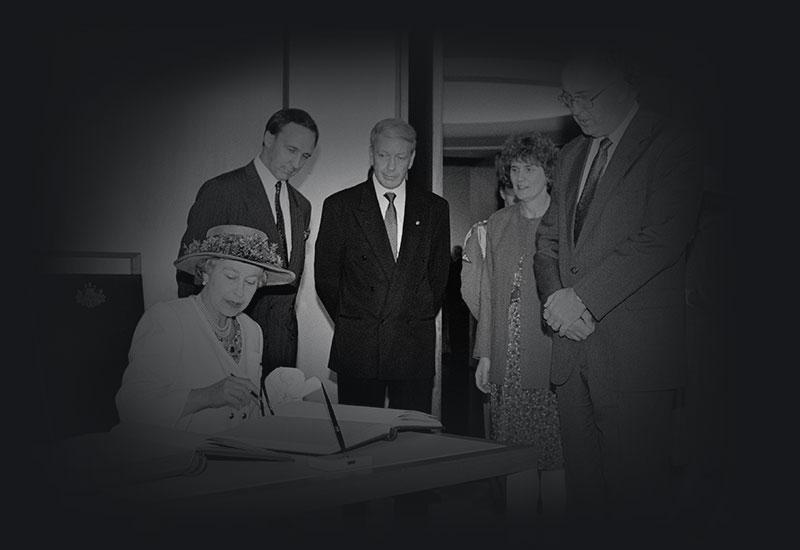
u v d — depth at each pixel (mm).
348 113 3736
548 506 3500
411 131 3654
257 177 3672
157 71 3633
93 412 2902
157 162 3619
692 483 3357
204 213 3623
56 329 2900
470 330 3666
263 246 2535
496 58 3674
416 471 1550
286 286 3664
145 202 3607
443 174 3678
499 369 3586
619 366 3252
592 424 3357
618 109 3328
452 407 3670
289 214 3680
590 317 3281
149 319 2369
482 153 3662
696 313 3406
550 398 3510
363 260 3645
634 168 3256
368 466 1548
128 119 3607
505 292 3590
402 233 3652
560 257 3381
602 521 3352
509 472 1708
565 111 3574
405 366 3629
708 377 3398
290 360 3662
